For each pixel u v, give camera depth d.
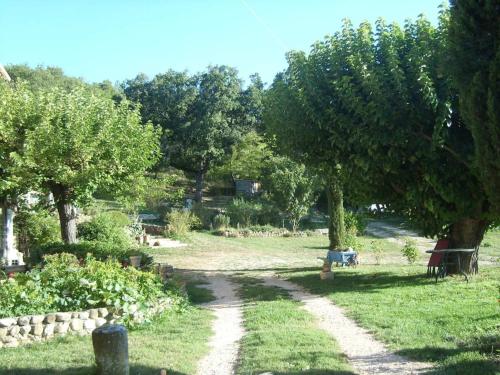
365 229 36.75
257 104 50.16
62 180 16.92
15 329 8.45
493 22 6.51
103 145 17.88
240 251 27.53
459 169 13.44
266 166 40.31
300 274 18.23
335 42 15.09
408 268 18.30
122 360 5.78
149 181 21.83
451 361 6.44
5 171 17.03
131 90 51.19
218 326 10.04
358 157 14.16
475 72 6.59
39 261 15.98
